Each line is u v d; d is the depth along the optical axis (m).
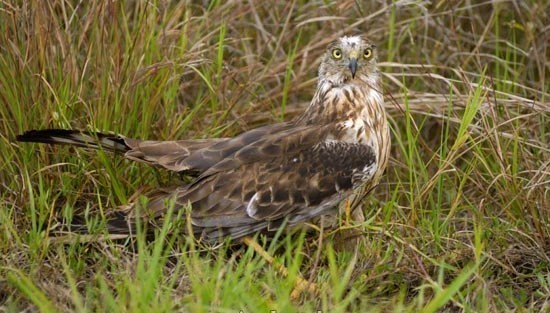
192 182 11.04
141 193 11.58
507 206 11.73
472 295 10.15
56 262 10.32
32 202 10.77
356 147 11.23
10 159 11.87
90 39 12.30
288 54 14.09
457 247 11.11
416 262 10.57
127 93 12.09
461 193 11.98
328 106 11.59
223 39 12.96
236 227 10.91
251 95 13.63
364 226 10.88
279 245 10.84
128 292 9.43
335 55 11.53
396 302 10.12
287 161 11.03
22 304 9.73
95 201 11.82
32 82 11.88
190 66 12.62
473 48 14.71
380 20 14.67
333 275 9.47
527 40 14.31
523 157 12.36
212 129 12.72
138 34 12.31
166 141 11.39
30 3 12.01
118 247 10.70
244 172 10.96
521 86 13.18
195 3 14.67
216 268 9.53
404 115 12.95
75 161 11.91
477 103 11.68
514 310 10.02
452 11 13.95
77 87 12.12
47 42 12.03
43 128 11.83
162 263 9.78
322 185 10.98
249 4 13.99
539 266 10.99
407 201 12.67
